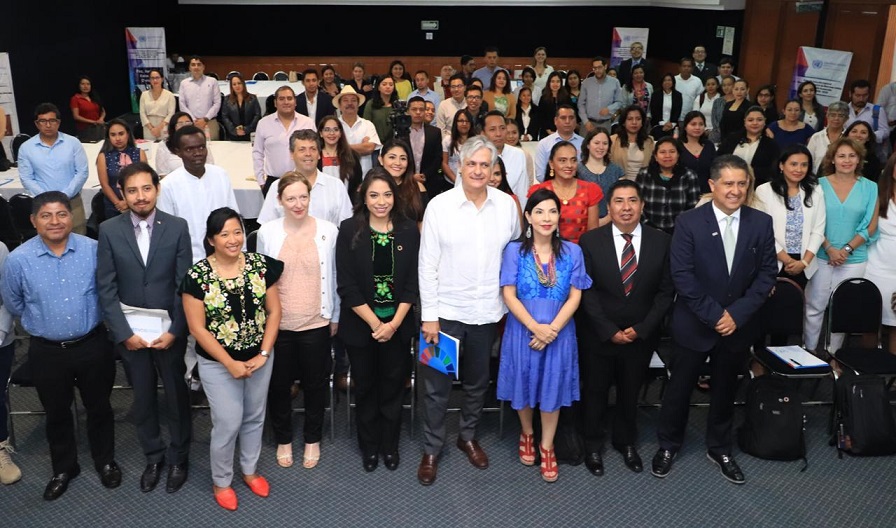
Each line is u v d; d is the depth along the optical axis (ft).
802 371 13.55
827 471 13.01
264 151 18.57
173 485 12.25
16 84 35.68
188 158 13.48
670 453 12.94
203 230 13.83
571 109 18.86
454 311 12.14
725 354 12.39
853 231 15.37
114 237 11.32
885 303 15.44
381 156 14.47
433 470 12.66
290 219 12.14
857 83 25.53
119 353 12.03
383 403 12.69
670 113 33.81
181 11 52.75
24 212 18.98
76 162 18.95
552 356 12.17
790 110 22.71
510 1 52.60
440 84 40.96
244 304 11.07
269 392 12.57
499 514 11.82
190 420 12.48
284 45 53.52
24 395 15.21
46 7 38.24
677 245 12.10
